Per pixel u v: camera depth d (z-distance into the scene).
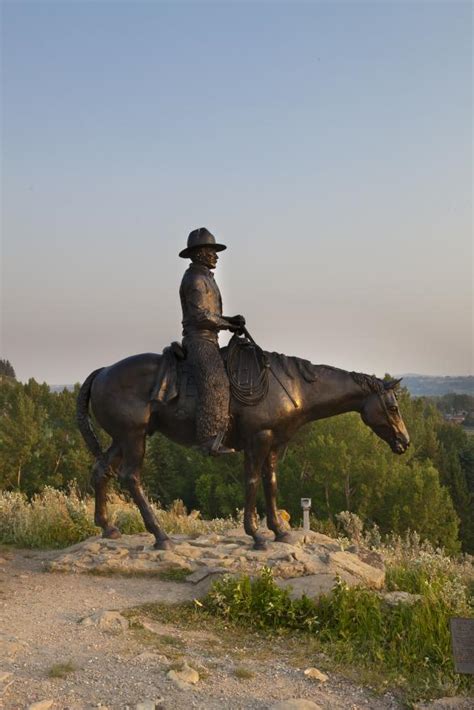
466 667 4.94
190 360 8.52
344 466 35.53
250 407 8.51
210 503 40.78
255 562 8.12
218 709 4.80
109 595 7.36
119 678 5.13
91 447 9.27
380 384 8.83
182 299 8.88
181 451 48.41
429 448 47.91
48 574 8.27
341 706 5.08
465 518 44.47
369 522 35.56
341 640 6.40
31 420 46.78
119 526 11.14
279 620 6.75
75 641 5.83
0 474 45.97
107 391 8.76
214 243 8.84
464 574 9.97
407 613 6.78
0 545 10.16
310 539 9.79
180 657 5.64
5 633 6.00
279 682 5.39
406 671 5.83
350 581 7.70
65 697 4.79
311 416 8.91
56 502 11.88
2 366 101.31
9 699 4.70
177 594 7.44
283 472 38.09
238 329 8.78
